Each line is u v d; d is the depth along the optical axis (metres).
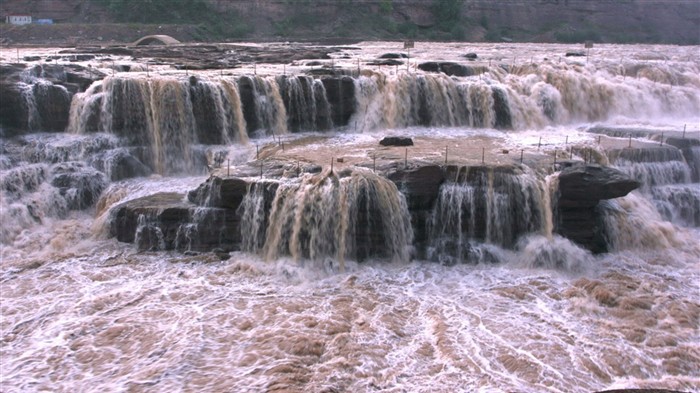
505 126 29.77
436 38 99.12
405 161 20.67
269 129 27.94
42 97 25.75
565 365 14.14
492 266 19.06
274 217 19.16
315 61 38.00
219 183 19.78
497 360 14.30
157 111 25.55
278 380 13.39
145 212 20.16
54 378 13.70
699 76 36.00
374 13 98.62
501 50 61.00
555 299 17.14
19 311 16.42
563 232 19.59
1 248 20.34
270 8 95.38
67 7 90.25
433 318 16.02
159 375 13.67
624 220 20.27
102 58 39.53
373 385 13.40
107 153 24.34
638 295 17.28
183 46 60.25
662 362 14.35
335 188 18.95
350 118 29.19
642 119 32.22
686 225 22.86
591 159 22.66
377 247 19.27
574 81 32.12
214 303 16.75
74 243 20.64
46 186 22.62
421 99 29.42
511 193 19.59
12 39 79.94
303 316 16.02
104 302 16.81
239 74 28.84
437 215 19.64
